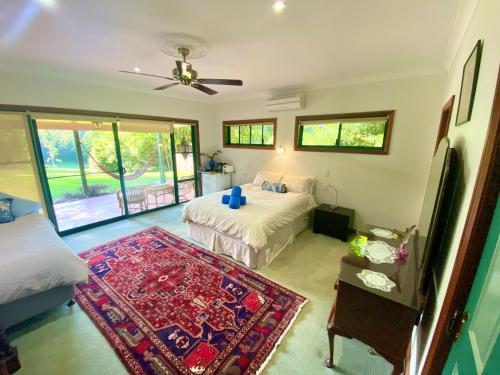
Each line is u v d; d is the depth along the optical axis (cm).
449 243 113
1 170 284
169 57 256
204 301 213
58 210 351
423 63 268
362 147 355
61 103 323
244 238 261
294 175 431
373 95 325
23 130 296
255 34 199
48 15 169
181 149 514
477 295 68
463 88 144
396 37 203
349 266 147
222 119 533
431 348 91
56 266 181
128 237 350
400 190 326
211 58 256
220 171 543
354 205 370
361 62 268
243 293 224
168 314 197
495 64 88
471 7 142
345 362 156
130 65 285
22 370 150
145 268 267
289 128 422
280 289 230
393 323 121
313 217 393
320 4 155
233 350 164
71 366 153
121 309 203
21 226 241
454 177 122
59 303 192
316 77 331
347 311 135
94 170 385
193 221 328
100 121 368
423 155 302
